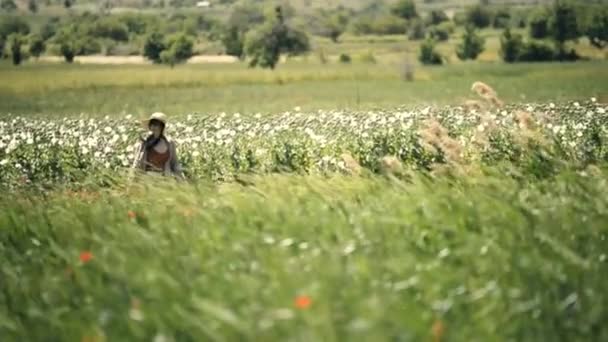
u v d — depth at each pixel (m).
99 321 11.67
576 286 12.16
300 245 13.53
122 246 14.62
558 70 160.25
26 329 12.23
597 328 11.28
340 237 14.02
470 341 10.73
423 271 12.38
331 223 14.70
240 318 10.88
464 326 11.00
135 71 188.12
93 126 49.38
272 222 15.12
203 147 39.19
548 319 11.30
